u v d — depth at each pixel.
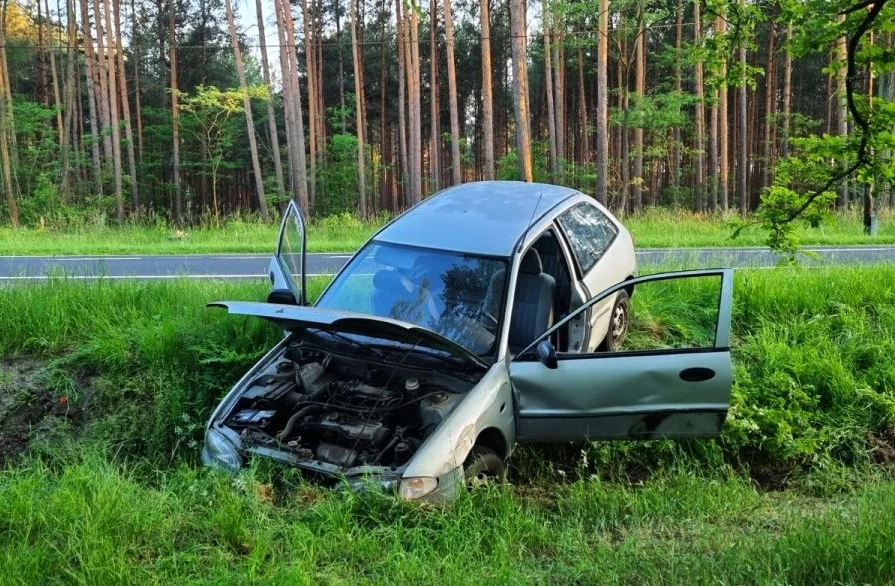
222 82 43.38
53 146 33.28
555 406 5.01
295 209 6.45
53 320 7.37
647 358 4.92
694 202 37.00
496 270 5.50
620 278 6.83
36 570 3.75
